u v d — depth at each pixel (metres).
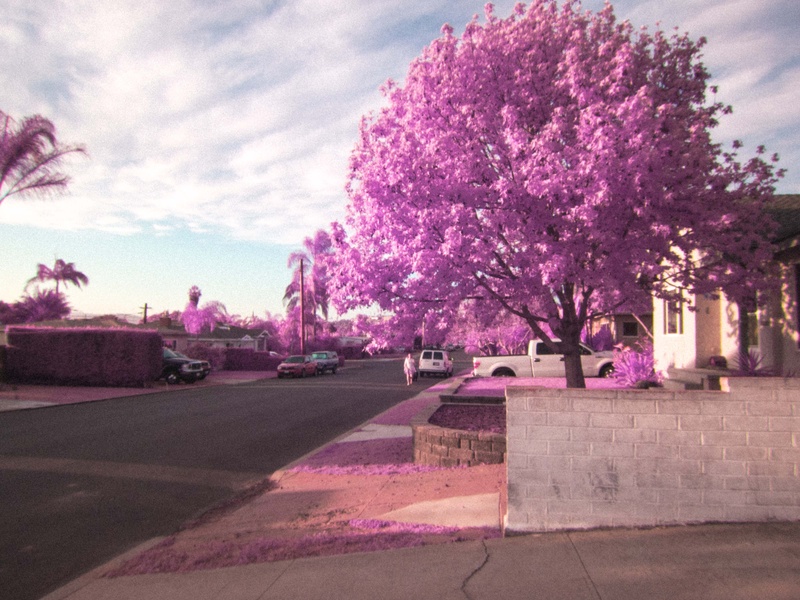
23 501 8.30
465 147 8.30
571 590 4.27
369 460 10.62
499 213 7.62
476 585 4.49
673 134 7.40
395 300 8.98
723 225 7.82
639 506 5.38
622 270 7.57
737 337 12.07
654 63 8.76
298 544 5.85
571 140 8.16
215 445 12.81
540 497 5.52
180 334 45.19
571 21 8.84
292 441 13.41
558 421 5.55
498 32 8.72
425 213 7.84
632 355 16.59
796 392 5.25
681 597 4.04
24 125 25.00
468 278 8.33
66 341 29.45
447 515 6.38
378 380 36.09
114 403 22.19
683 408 5.37
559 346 9.73
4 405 20.62
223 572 5.29
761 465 5.25
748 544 4.79
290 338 61.81
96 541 6.70
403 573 4.86
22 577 5.62
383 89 9.70
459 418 11.42
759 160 8.13
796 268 10.11
